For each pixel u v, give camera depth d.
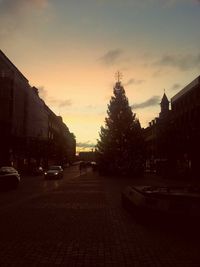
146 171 82.00
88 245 8.86
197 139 53.53
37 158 81.88
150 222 11.67
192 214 10.13
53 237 9.80
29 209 15.96
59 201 19.53
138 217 12.31
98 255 7.88
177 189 12.70
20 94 76.62
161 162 63.44
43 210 15.63
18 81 75.06
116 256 7.79
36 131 93.31
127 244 8.98
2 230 10.80
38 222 12.34
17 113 73.88
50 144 92.38
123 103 64.19
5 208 16.31
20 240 9.41
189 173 50.50
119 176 59.22
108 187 31.72
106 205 17.62
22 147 73.38
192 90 62.47
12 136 66.62
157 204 10.64
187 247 8.66
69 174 71.12
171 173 50.72
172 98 74.62
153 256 7.80
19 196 22.81
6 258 7.59
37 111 95.38
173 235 10.12
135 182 40.31
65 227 11.36
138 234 10.27
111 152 61.53
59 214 14.39
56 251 8.22
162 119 90.50
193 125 60.69
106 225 11.78
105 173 62.28
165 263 7.23
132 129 62.47
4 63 65.50
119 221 12.60
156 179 49.19
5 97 66.25
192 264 7.16
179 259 7.54
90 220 12.84
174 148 57.88
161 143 60.94
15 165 69.38
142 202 11.20
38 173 65.31
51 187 32.09
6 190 28.44
